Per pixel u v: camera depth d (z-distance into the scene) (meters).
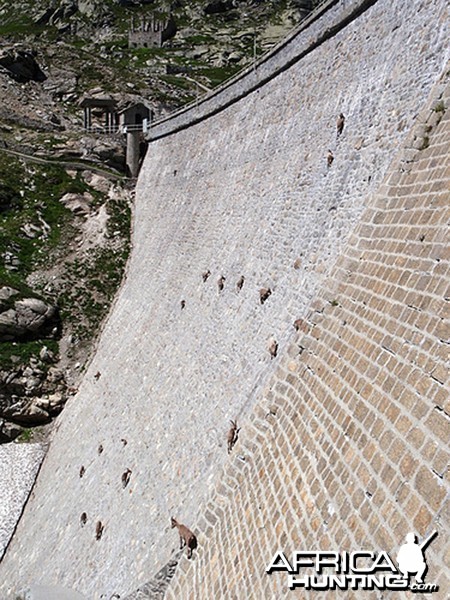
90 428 32.44
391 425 10.17
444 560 7.67
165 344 29.52
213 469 17.62
